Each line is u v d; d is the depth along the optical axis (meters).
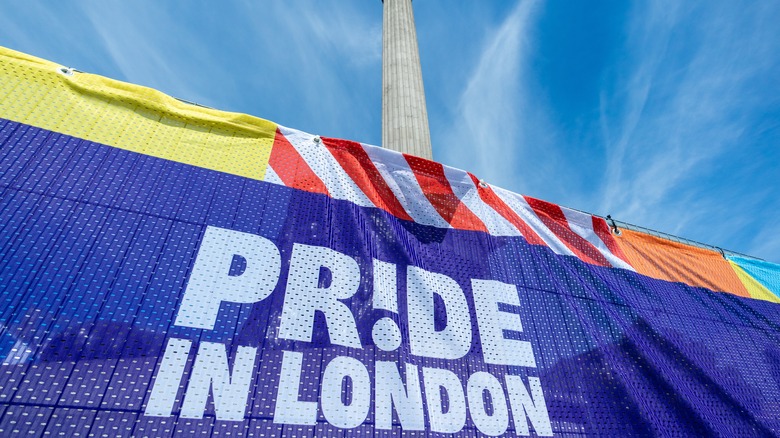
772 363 4.52
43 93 2.86
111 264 2.43
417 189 3.94
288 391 2.42
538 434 2.92
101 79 3.16
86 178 2.68
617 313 4.03
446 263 3.57
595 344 3.64
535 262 4.02
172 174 2.97
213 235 2.81
